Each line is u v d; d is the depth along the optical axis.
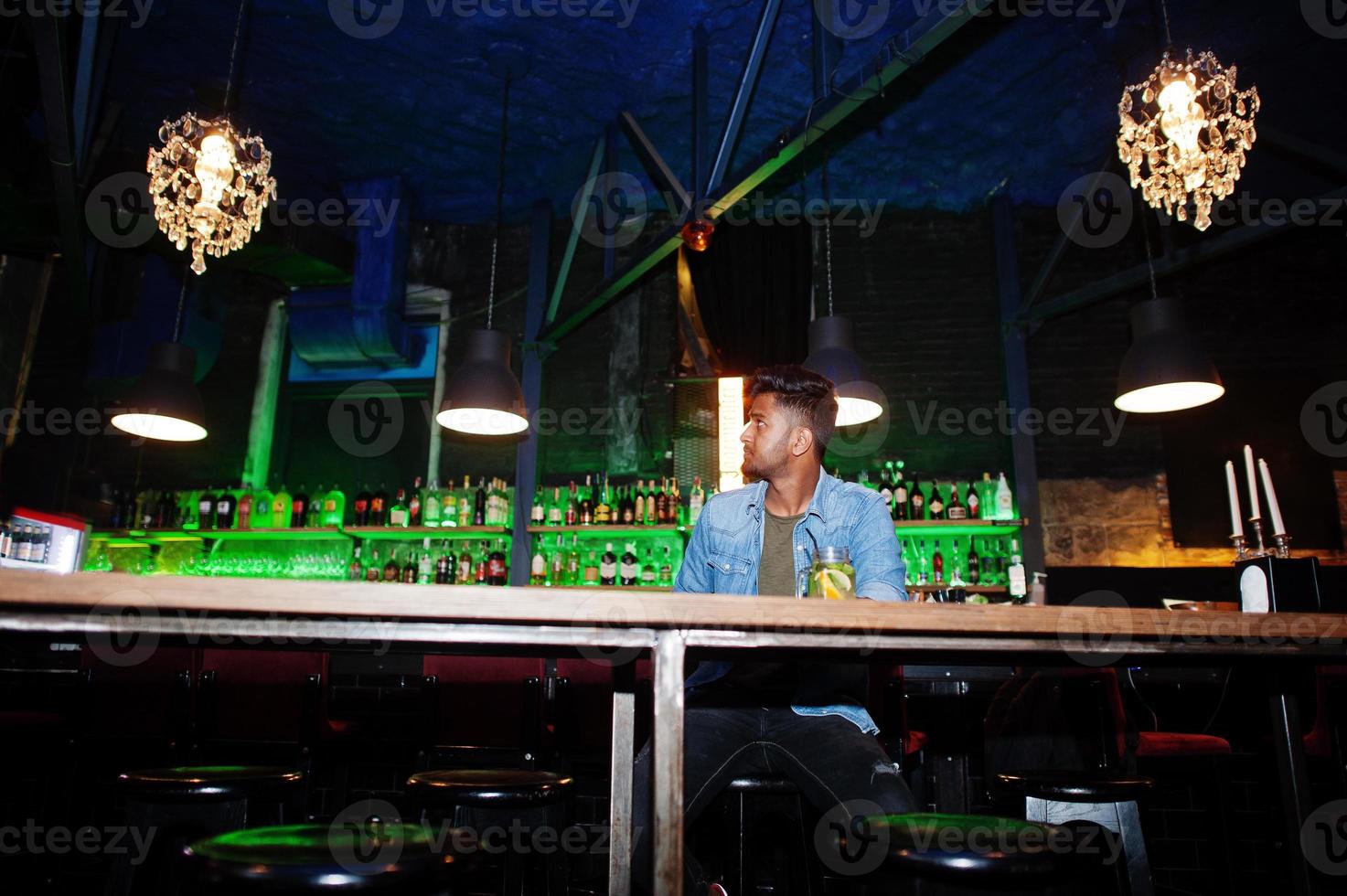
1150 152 3.27
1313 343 4.96
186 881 1.13
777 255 5.33
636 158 5.12
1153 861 3.58
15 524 3.68
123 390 5.46
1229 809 3.03
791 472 1.80
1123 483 4.96
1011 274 5.16
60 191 3.95
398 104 4.72
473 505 5.35
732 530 1.85
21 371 4.77
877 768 1.44
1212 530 4.82
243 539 5.32
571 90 4.60
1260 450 4.87
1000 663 1.56
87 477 5.47
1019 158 5.00
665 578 5.12
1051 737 2.46
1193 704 3.60
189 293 5.44
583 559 5.23
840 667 1.63
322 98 4.67
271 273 5.30
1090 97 4.51
